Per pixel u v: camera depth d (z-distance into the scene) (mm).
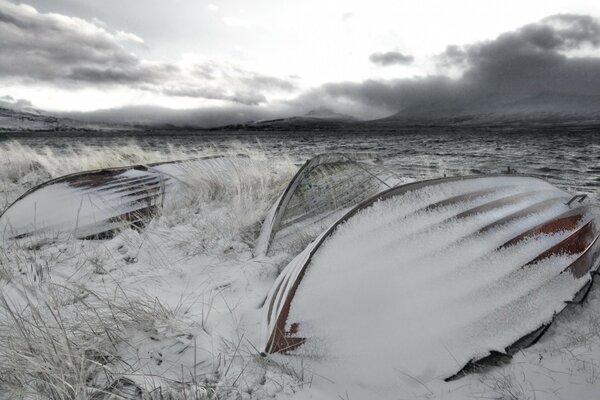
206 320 2648
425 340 2324
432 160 14141
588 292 3178
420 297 2494
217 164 7090
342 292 2477
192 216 5086
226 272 3572
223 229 4469
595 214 4062
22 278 3393
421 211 3121
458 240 2920
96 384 2006
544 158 14328
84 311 2633
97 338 2316
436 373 2221
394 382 2164
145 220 4926
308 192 4781
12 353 2037
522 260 2918
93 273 3574
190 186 5996
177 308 2809
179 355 2271
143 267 3701
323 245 2721
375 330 2336
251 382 2096
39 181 8414
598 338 2529
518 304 2656
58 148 23656
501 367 2344
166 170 6570
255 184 5965
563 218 3543
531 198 3766
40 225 4688
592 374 2166
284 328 2350
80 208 4965
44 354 2035
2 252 3965
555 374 2225
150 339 2373
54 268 3682
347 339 2305
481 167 11883
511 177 4152
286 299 2471
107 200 5219
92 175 5750
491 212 3314
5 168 9297
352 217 2938
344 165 5500
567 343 2570
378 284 2523
